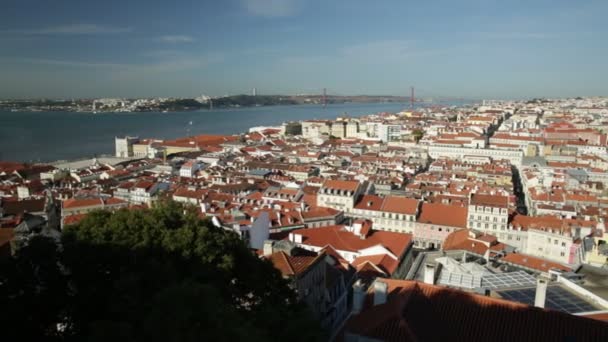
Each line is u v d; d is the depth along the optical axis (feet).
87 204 633.20
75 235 209.87
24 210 604.90
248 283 216.74
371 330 157.89
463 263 274.36
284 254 284.61
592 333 152.66
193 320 129.18
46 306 174.70
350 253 405.80
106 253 196.03
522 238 531.09
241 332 131.03
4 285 168.96
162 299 134.10
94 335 128.67
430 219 576.61
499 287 241.96
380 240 426.10
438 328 159.63
